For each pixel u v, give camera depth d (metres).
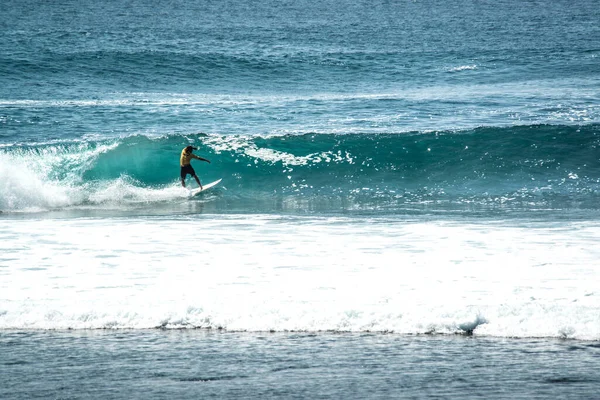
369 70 171.50
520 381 22.92
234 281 35.44
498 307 29.36
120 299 32.03
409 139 84.62
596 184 74.62
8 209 67.38
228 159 82.94
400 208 64.75
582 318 27.97
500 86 145.38
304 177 79.88
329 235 48.97
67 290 34.03
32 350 26.64
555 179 76.56
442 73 167.38
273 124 102.25
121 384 23.23
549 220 54.78
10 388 23.00
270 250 43.53
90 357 25.80
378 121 103.12
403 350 26.08
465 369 24.06
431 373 23.78
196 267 38.78
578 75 157.75
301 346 26.72
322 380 23.33
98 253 43.06
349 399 21.78
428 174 79.06
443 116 106.75
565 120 101.38
